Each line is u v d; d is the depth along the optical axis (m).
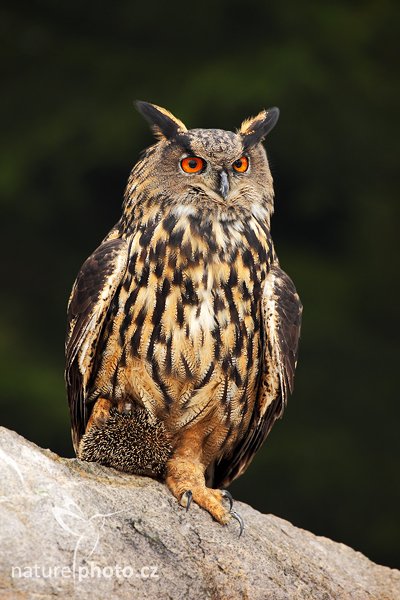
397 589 7.31
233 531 6.85
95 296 7.38
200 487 7.02
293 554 7.07
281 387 7.56
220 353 7.38
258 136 7.97
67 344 7.66
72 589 5.81
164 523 6.57
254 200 7.75
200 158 7.59
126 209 7.79
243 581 6.59
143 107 8.01
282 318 7.58
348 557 7.43
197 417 7.46
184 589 6.32
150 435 7.22
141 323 7.32
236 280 7.46
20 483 6.04
